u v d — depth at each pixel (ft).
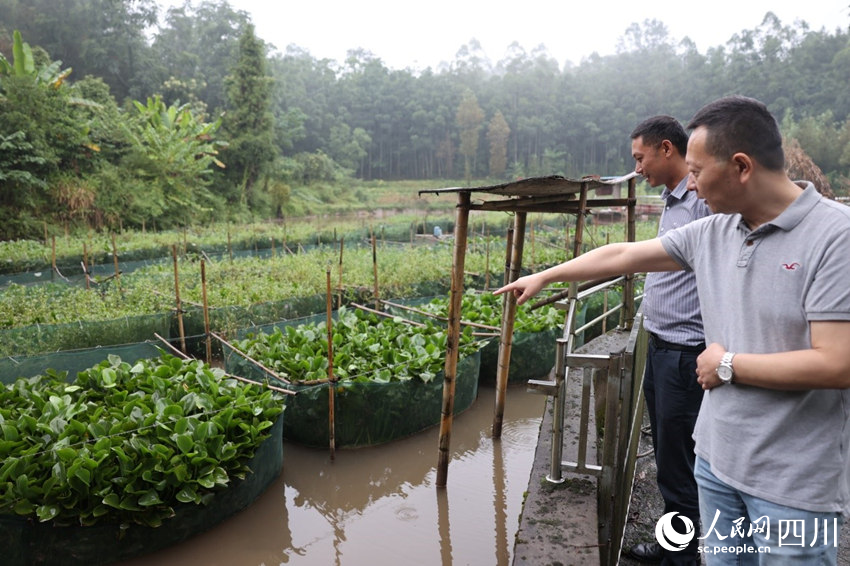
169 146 84.79
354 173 217.36
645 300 9.64
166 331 26.04
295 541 14.84
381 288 33.47
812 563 5.04
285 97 200.34
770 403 5.12
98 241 58.44
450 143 222.69
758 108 5.05
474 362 21.80
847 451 5.01
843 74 156.87
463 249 14.19
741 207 5.25
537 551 8.99
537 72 247.29
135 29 139.03
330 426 17.74
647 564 10.09
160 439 13.76
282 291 31.48
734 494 5.65
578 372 16.01
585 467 10.69
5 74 68.69
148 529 13.15
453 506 16.20
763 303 5.12
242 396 15.94
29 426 13.83
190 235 68.85
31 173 67.51
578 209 15.03
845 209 4.76
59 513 12.16
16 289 30.55
